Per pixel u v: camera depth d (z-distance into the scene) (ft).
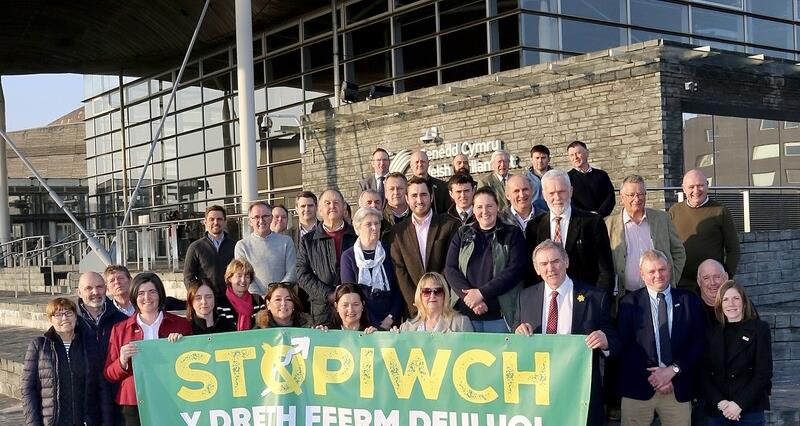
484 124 49.47
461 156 28.04
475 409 17.25
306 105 69.87
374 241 20.20
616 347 17.47
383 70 61.77
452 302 19.51
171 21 74.33
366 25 63.16
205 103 83.51
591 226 19.44
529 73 45.91
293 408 18.38
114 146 100.17
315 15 68.59
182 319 19.70
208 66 82.84
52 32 79.25
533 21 50.93
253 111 53.06
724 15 57.98
